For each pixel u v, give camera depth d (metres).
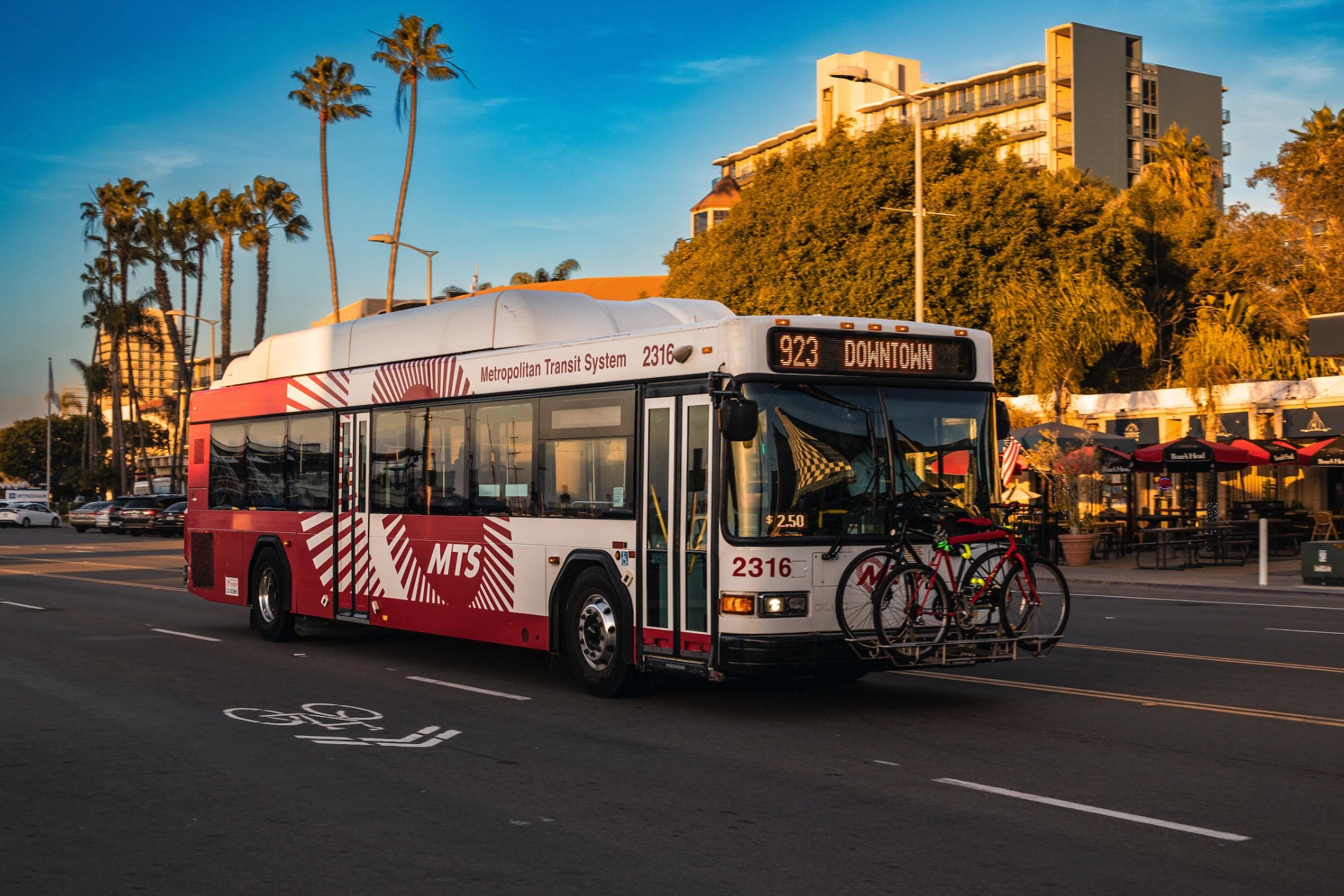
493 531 12.43
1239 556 31.00
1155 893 5.65
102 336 105.69
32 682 12.35
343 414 14.96
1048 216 40.09
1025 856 6.22
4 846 6.54
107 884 5.89
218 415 17.77
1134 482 33.88
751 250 42.81
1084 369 38.06
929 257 38.28
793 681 12.19
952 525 10.23
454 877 5.95
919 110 29.34
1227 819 6.90
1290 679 12.20
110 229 80.00
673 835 6.65
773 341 9.91
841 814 7.07
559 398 11.68
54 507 109.88
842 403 10.14
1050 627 10.61
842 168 40.81
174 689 11.88
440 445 13.31
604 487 11.10
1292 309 35.44
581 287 83.19
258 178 65.94
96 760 8.65
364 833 6.73
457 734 9.55
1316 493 34.59
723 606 9.74
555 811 7.19
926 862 6.13
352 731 9.70
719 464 9.83
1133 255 42.06
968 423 10.73
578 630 11.40
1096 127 87.62
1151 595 23.66
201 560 17.95
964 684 11.98
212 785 7.89
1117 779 7.91
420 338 13.83
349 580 14.69
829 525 9.91
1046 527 30.52
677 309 12.88
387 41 51.00
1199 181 57.06
